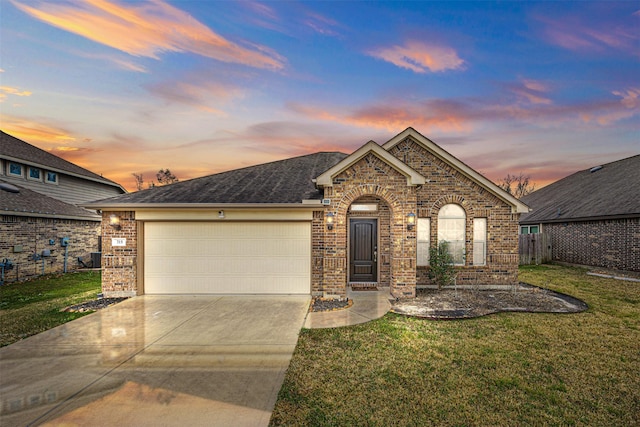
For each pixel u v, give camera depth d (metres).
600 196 15.75
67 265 14.34
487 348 5.12
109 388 3.88
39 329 6.12
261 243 9.10
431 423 3.21
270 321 6.59
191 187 10.23
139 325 6.37
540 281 11.25
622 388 3.89
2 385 3.96
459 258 10.03
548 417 3.31
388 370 4.38
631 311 7.23
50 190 17.19
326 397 3.69
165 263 9.11
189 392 3.78
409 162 10.01
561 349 5.08
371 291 9.41
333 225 8.61
